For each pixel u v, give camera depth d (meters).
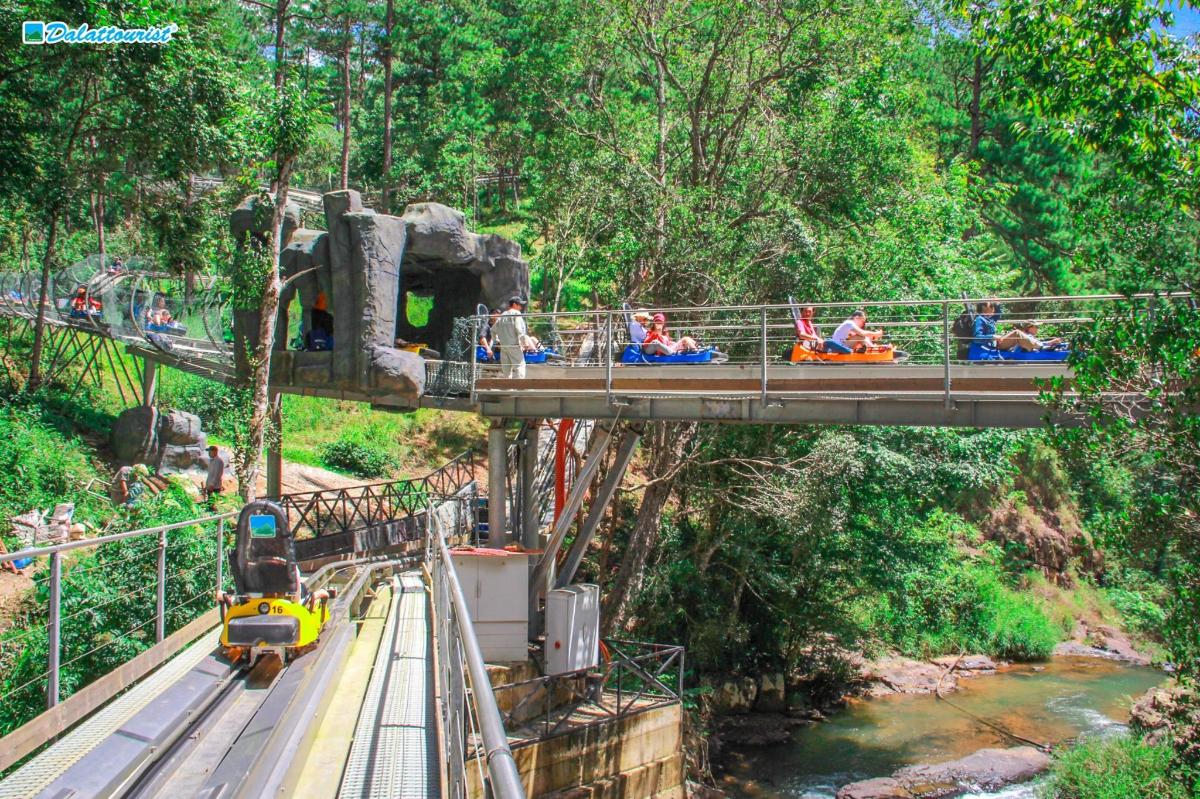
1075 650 32.31
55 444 19.30
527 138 45.47
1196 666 10.88
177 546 13.76
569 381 16.33
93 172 24.88
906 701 25.91
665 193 25.25
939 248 26.64
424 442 34.16
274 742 6.14
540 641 17.89
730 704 24.34
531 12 30.70
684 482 24.02
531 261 43.25
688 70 27.47
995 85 12.02
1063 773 18.41
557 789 15.19
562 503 19.88
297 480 27.36
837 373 14.06
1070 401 10.74
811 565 25.06
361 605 13.84
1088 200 12.75
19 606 12.59
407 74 57.19
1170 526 10.45
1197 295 10.24
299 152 17.03
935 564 28.12
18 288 25.89
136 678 8.67
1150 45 10.36
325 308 20.05
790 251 23.89
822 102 25.39
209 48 24.16
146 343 22.53
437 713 7.32
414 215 20.64
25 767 5.98
